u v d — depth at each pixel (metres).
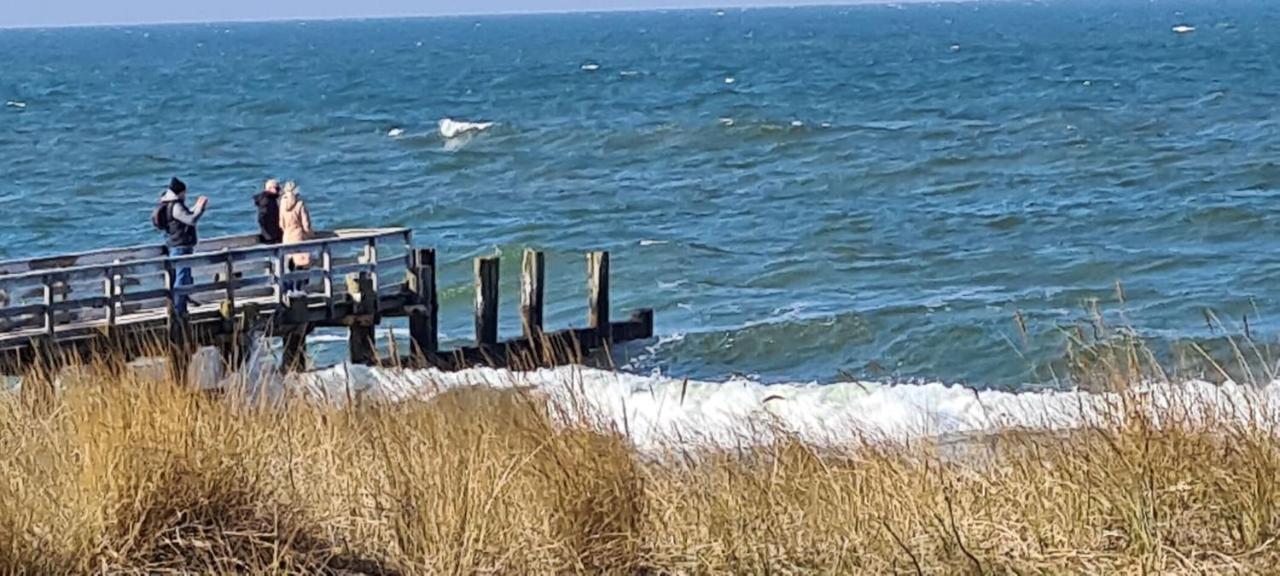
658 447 8.55
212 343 15.22
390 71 116.94
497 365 17.95
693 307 24.05
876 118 58.84
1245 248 28.12
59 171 49.47
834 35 183.50
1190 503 5.82
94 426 6.09
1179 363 8.97
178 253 16.03
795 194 38.69
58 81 111.56
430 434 6.72
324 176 46.78
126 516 5.82
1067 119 55.38
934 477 6.36
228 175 47.69
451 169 47.31
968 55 115.81
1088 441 6.21
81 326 14.45
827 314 22.16
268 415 7.14
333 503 6.25
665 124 56.44
